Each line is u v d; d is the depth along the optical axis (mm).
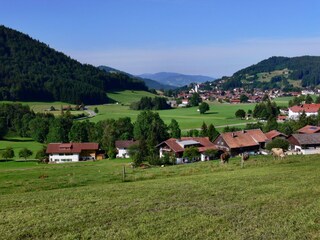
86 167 81375
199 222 25875
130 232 24469
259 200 30719
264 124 153375
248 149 106812
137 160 81938
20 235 24859
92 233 24609
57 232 25297
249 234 23094
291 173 41906
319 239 21859
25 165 103688
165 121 189500
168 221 26453
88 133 143375
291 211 27250
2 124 159625
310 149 99625
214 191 34812
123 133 139625
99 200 33688
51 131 145375
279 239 22172
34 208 31953
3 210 31953
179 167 57688
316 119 145250
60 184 46656
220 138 107750
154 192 35781
